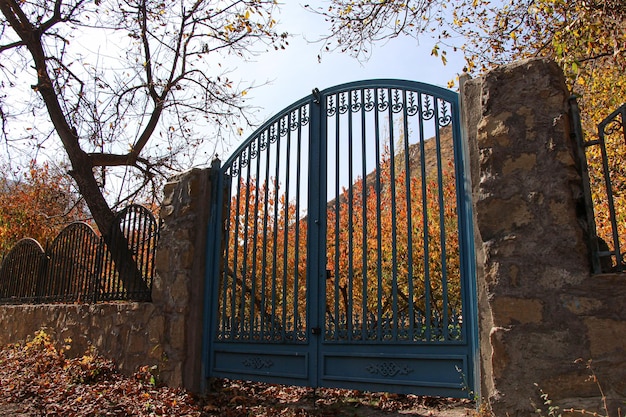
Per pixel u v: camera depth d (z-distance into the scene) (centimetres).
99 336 666
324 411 481
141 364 600
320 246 506
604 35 616
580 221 362
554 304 350
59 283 791
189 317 576
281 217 912
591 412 321
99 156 1006
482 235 387
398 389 435
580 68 589
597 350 331
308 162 531
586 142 372
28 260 884
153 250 635
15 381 586
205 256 599
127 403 499
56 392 539
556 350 343
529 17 784
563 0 621
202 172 616
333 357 480
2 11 928
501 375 357
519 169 383
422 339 432
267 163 573
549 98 384
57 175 1478
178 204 616
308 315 502
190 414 477
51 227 1435
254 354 537
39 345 737
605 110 786
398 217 900
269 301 888
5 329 874
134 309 625
